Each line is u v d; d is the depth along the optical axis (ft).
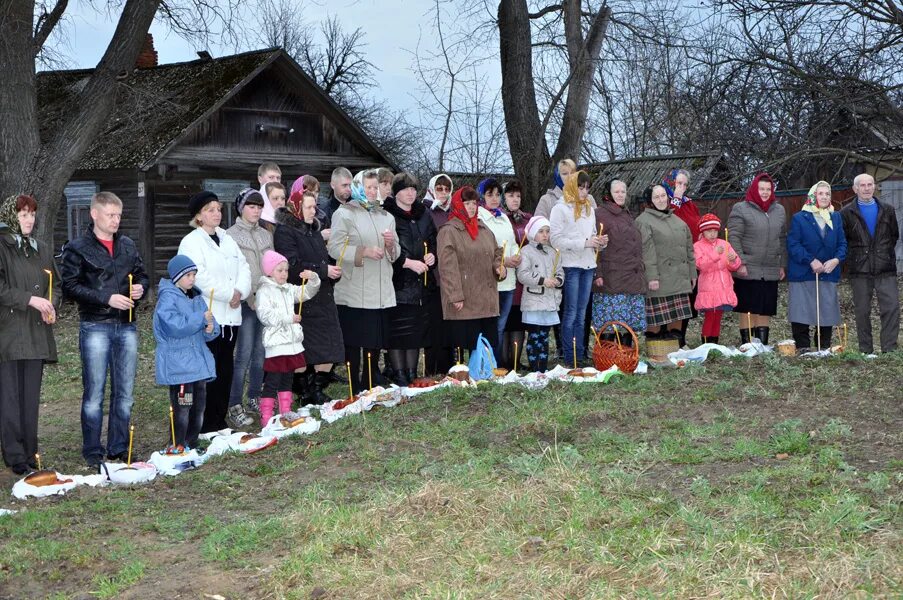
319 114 79.36
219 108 73.31
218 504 20.42
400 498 18.56
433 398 27.07
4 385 23.07
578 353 33.53
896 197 78.54
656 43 68.59
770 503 16.74
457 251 29.66
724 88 62.80
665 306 33.37
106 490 21.72
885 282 32.89
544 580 14.75
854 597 13.30
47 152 53.42
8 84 52.90
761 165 60.59
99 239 23.97
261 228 27.81
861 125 60.34
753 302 33.73
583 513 16.88
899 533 15.10
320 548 16.57
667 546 15.31
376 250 28.48
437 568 15.61
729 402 25.08
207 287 25.38
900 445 20.17
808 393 25.77
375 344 29.25
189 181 72.64
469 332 30.07
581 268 32.07
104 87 54.08
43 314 22.88
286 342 26.48
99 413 24.56
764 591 13.75
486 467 20.26
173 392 24.25
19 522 19.57
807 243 32.73
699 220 35.60
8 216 22.95
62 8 57.93
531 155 67.87
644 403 25.32
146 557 17.28
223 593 15.47
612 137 106.11
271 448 24.21
